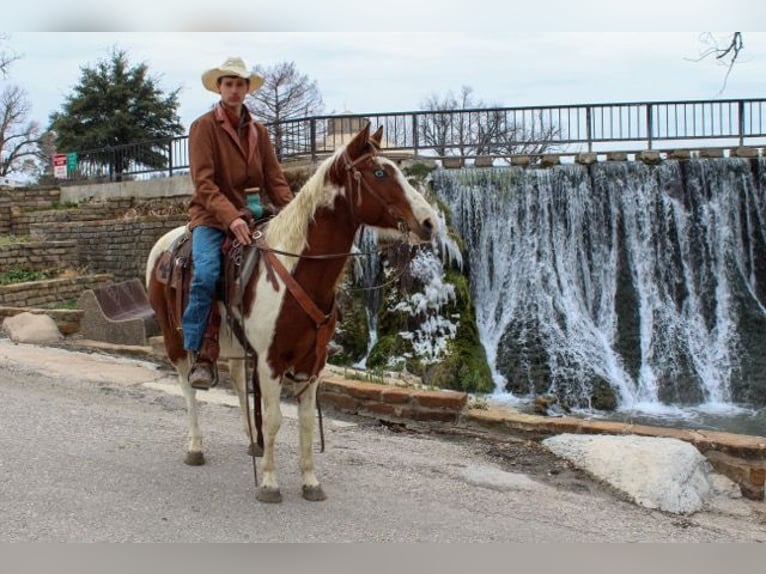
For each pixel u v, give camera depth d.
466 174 15.20
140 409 7.26
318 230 4.49
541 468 6.07
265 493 4.80
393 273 13.62
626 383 13.36
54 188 22.12
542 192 15.09
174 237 5.64
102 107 38.72
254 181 5.06
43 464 5.25
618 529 4.85
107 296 11.10
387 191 4.34
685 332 14.21
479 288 14.90
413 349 13.11
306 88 48.25
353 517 4.69
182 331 5.03
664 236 14.96
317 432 6.73
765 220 15.05
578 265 14.88
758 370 13.46
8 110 54.41
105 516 4.45
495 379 13.22
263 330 4.51
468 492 5.36
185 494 4.90
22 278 14.91
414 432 7.06
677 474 5.56
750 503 5.77
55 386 7.94
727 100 18.20
